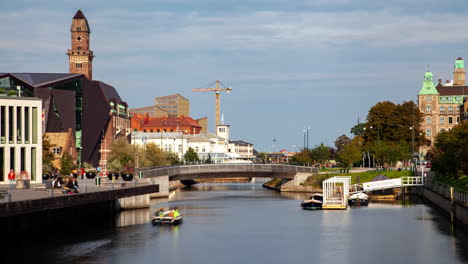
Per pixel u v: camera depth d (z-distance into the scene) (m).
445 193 136.88
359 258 89.88
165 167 189.38
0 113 124.00
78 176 172.88
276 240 104.19
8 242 95.69
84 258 86.12
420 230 113.50
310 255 91.88
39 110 130.25
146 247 95.56
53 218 111.62
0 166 124.62
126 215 131.00
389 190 189.88
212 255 91.38
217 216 135.38
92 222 119.56
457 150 160.12
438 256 90.56
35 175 129.88
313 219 130.38
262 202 170.38
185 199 180.12
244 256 90.88
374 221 126.44
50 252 89.19
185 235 107.69
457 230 112.88
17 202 79.75
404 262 87.06
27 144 128.38
